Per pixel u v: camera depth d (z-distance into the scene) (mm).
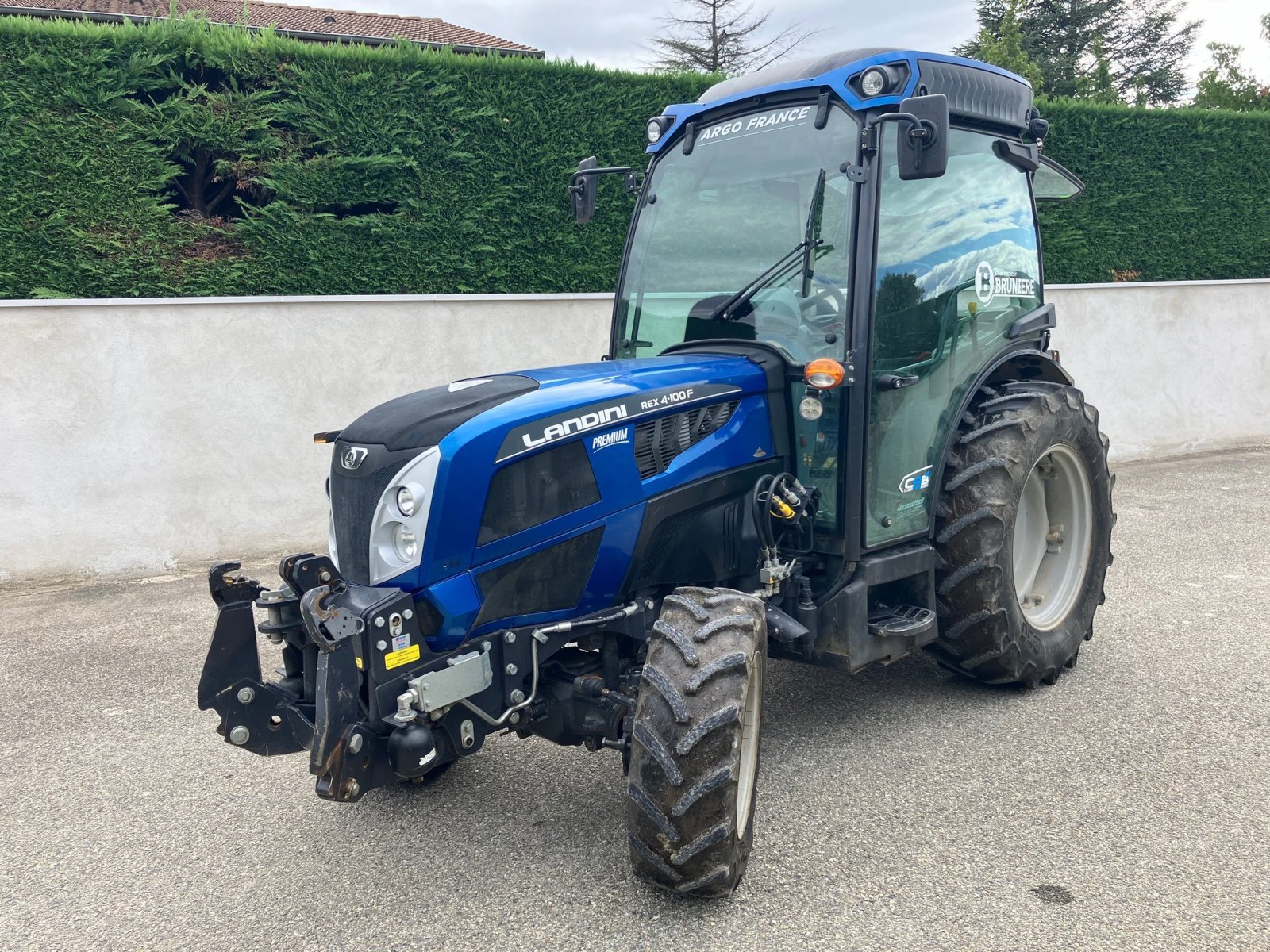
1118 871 2598
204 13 7031
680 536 2996
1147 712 3645
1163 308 9242
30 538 6047
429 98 7270
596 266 7949
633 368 3090
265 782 3402
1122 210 9781
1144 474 8602
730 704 2365
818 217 3236
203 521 6438
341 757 2350
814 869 2652
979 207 3818
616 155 7902
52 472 6051
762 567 3080
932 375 3527
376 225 7207
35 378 5949
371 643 2395
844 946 2309
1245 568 5539
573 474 2717
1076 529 4168
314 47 6996
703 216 3574
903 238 3346
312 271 7113
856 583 3193
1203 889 2506
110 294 6570
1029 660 3746
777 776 3225
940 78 3482
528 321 7266
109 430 6145
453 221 7469
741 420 3135
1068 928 2355
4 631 5227
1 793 3385
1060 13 32719
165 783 3424
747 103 3523
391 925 2473
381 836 2947
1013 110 3939
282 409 6562
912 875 2609
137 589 6020
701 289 3545
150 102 6930
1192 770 3176
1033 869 2623
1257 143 10195
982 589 3535
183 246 6766
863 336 3109
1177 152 9875
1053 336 8797
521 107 7539
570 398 2756
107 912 2613
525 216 7688
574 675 2811
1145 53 35531
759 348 3299
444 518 2500
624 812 3045
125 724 3971
